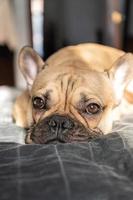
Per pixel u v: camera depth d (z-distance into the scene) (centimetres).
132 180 37
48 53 137
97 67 68
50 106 59
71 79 60
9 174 38
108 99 61
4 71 155
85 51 75
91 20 133
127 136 51
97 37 134
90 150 46
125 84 64
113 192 34
